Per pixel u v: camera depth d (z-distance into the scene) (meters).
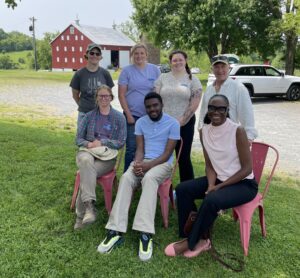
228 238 3.49
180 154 4.18
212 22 20.86
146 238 3.17
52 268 2.89
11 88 18.45
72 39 54.75
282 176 5.49
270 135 8.36
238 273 2.95
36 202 4.03
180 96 4.00
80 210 3.56
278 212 4.05
